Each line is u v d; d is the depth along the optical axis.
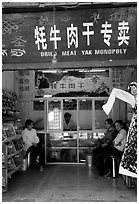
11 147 4.99
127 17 3.01
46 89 7.10
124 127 5.56
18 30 3.11
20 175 5.41
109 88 6.99
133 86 3.37
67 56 3.08
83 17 3.04
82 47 3.06
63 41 3.07
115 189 4.36
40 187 4.51
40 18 3.08
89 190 4.31
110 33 3.03
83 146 6.92
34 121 7.09
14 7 3.06
